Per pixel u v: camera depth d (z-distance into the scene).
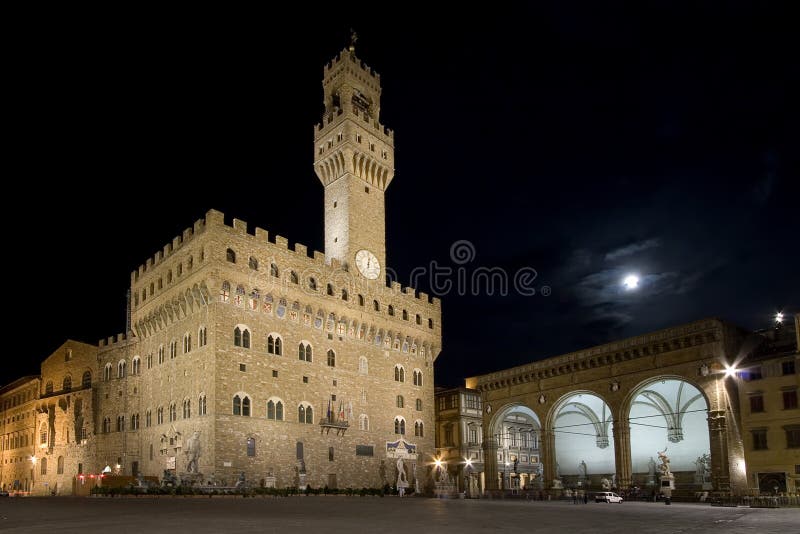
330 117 106.31
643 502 74.12
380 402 98.75
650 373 79.56
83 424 101.38
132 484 75.94
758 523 38.56
